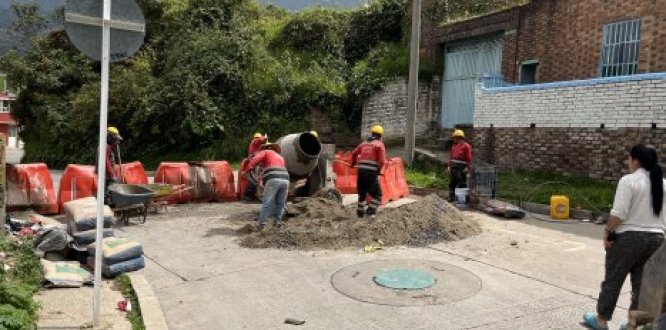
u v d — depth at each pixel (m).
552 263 7.91
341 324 5.77
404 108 21.75
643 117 12.29
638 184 5.07
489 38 19.28
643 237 5.05
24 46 34.94
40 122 30.47
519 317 5.88
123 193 10.51
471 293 6.61
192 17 28.25
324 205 11.15
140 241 9.45
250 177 10.15
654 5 13.44
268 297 6.62
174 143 26.38
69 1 5.32
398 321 5.81
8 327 4.75
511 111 15.85
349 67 26.42
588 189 12.74
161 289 6.96
